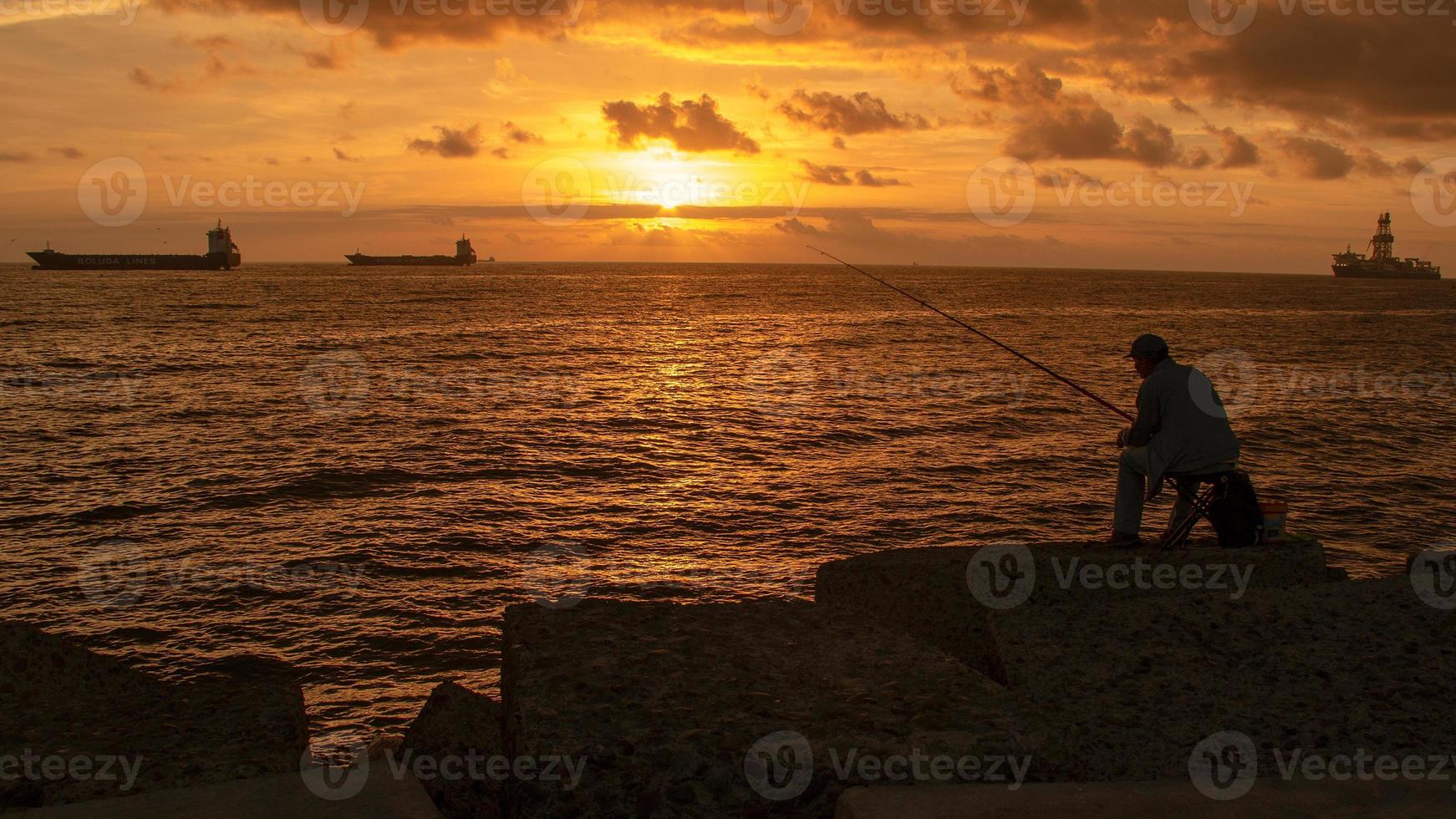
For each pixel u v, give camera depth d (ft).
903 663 9.45
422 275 491.72
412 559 36.17
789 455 56.08
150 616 30.37
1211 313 224.12
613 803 7.36
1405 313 241.96
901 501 45.24
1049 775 7.77
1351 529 41.29
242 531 39.83
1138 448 15.19
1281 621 10.78
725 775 7.44
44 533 39.32
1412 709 8.87
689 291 325.01
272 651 27.91
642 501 45.03
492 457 54.60
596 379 90.89
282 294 262.06
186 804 7.00
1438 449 58.85
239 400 75.05
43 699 9.52
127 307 198.70
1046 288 378.53
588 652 9.41
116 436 59.93
